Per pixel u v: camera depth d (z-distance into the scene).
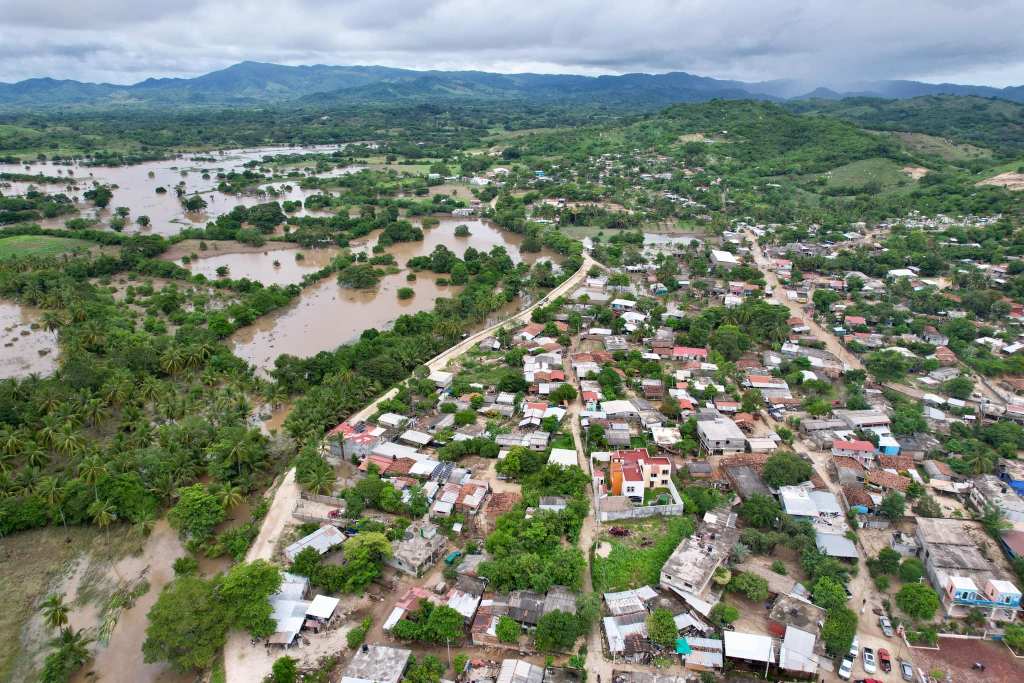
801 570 98.19
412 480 119.19
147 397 148.62
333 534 104.94
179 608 81.94
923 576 97.75
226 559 104.00
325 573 94.31
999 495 112.88
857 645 85.25
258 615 84.38
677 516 109.81
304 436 132.88
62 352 182.75
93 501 112.62
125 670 84.19
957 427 137.62
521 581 91.62
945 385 158.00
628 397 153.00
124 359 162.88
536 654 83.88
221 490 114.31
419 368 165.62
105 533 111.44
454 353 183.88
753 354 183.88
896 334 195.75
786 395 156.75
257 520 111.31
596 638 86.44
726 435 132.25
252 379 163.88
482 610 88.62
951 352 183.62
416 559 96.38
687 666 81.19
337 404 144.12
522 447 124.88
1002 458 127.25
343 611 90.94
